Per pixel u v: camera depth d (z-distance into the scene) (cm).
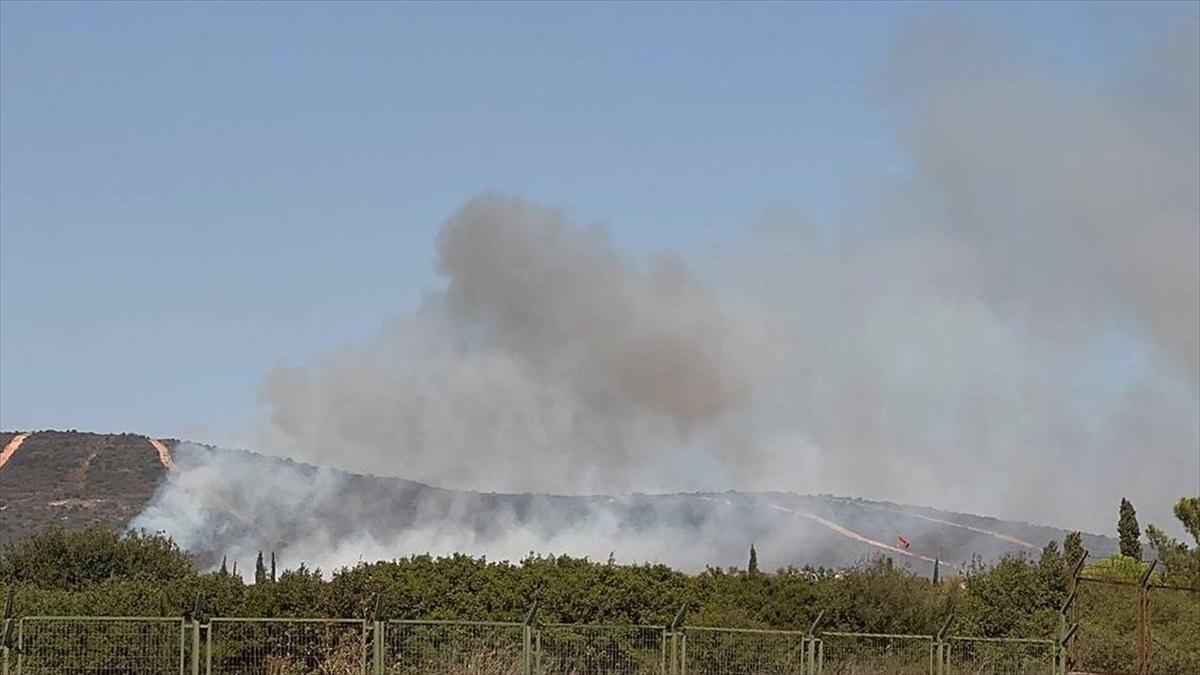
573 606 3828
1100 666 3878
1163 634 3972
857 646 3631
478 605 3750
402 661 3231
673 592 4031
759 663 3469
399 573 3806
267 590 3547
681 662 3388
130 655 3059
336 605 3572
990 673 3750
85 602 3353
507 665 3278
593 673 3334
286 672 3206
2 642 2944
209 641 3041
